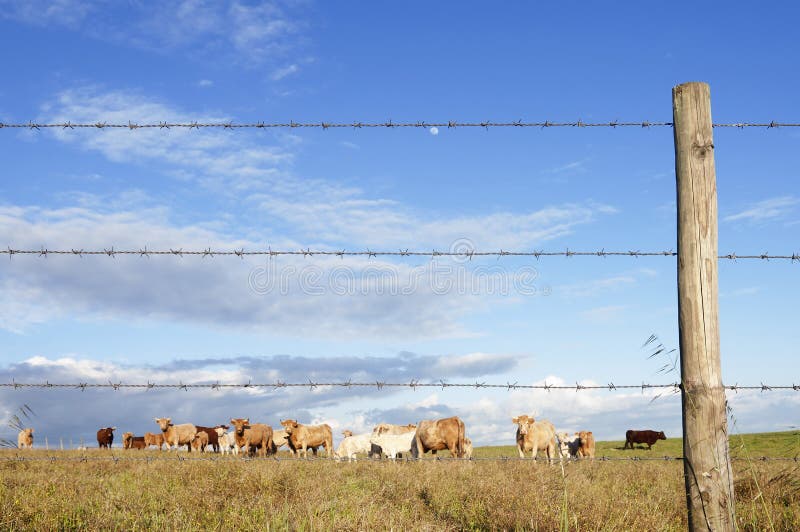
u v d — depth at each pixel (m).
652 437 41.56
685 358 5.35
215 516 7.29
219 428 35.78
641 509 7.02
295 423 26.61
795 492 6.52
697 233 5.41
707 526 5.16
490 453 24.70
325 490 8.98
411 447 23.36
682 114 5.55
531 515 6.64
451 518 7.74
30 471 10.80
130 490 8.78
